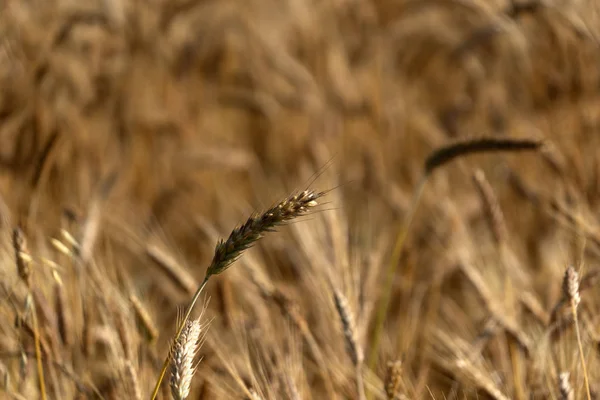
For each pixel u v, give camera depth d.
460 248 6.56
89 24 9.23
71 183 7.90
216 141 10.27
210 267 3.06
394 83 10.60
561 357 4.37
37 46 9.05
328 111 9.93
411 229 7.97
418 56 11.18
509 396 4.50
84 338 4.54
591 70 8.38
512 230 7.75
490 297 5.41
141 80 9.81
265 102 10.16
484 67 10.29
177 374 2.98
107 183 7.76
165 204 8.91
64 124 8.42
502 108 9.41
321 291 5.14
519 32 8.85
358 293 4.98
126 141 9.18
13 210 6.72
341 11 11.18
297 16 10.97
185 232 8.70
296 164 9.77
